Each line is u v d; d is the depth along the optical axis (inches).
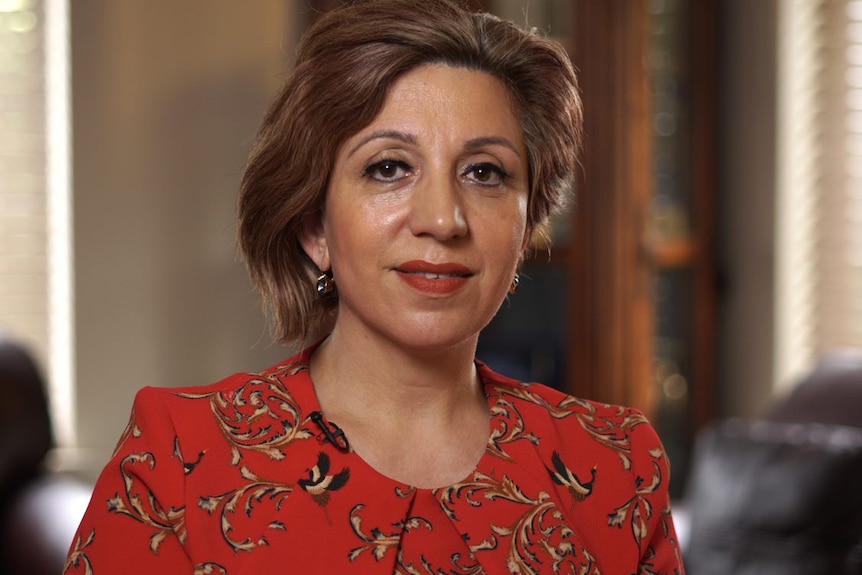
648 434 73.4
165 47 163.5
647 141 180.5
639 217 180.2
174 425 63.1
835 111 195.0
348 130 62.6
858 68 193.2
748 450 141.3
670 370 189.2
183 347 166.6
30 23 159.6
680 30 186.5
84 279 160.1
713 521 139.1
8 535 134.3
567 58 68.3
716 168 199.8
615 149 177.2
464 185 63.4
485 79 63.9
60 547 125.8
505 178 64.7
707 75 189.8
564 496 67.8
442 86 62.5
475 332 64.4
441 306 61.9
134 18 161.0
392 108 62.2
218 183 167.8
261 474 62.0
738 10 201.9
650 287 183.8
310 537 60.4
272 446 63.0
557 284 175.6
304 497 61.4
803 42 196.5
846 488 133.0
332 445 63.3
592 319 178.1
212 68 166.7
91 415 161.3
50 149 161.5
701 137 189.8
